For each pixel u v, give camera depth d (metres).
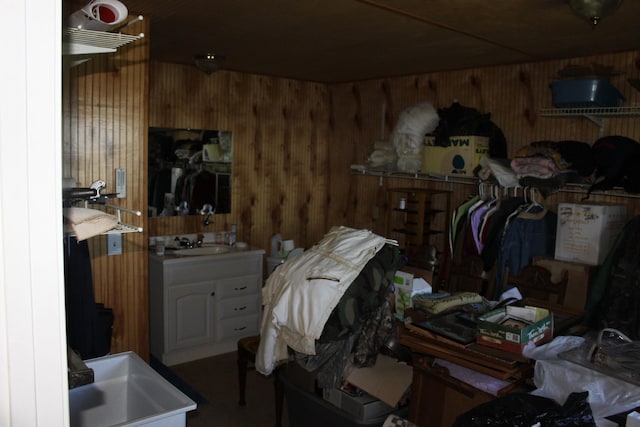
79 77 2.44
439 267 3.98
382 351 2.38
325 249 2.23
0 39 0.62
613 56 3.28
